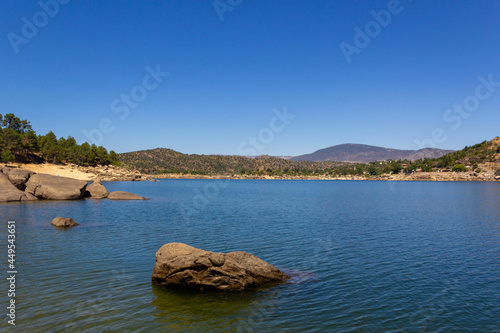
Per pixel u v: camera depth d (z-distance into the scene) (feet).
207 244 88.38
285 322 43.52
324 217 146.92
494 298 52.54
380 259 74.79
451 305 49.73
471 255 78.84
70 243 84.58
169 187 451.94
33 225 109.70
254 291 54.65
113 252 76.59
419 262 72.64
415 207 196.54
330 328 42.14
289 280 60.18
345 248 85.05
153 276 57.93
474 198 274.16
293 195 321.32
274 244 89.10
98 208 166.71
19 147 490.49
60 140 636.89
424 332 41.39
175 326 41.78
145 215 145.18
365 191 406.82
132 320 43.11
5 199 184.34
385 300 51.44
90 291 52.54
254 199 261.65
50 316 43.42
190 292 53.67
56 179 216.13
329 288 56.39
